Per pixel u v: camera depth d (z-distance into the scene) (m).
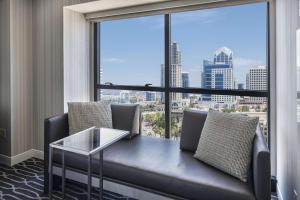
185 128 2.41
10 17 3.03
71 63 3.19
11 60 3.06
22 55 3.20
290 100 1.78
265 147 1.58
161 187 1.85
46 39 3.21
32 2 3.28
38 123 3.33
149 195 1.91
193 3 2.67
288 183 1.89
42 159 3.31
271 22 2.40
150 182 1.89
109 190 2.10
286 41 1.89
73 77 3.22
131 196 2.00
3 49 3.10
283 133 2.06
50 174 2.01
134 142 2.60
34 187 2.54
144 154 2.23
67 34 3.12
